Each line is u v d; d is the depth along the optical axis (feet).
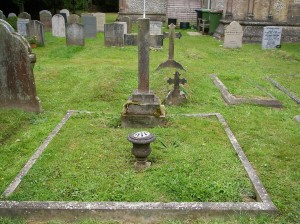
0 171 16.33
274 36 55.77
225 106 26.35
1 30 22.43
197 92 29.45
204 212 12.96
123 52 49.42
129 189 14.49
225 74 35.91
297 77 37.06
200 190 14.17
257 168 16.69
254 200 13.98
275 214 13.03
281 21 64.03
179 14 98.07
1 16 67.10
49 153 17.52
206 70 39.40
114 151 17.99
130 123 21.39
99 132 20.40
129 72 35.68
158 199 13.79
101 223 12.76
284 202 13.93
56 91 30.17
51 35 66.69
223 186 14.56
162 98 27.55
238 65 43.34
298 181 15.53
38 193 14.14
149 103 21.45
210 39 67.15
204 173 15.69
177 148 18.38
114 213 12.96
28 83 23.48
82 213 12.98
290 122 23.12
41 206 13.03
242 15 64.08
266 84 33.58
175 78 25.80
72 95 28.81
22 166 16.66
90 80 32.89
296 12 63.52
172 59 36.01
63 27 64.69
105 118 22.84
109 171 16.01
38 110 24.11
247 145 19.29
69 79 33.58
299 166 16.90
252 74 38.06
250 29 63.72
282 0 63.00
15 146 18.83
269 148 18.95
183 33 76.95
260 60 46.93
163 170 15.94
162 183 14.84
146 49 20.97
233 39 55.88
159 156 17.48
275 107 26.68
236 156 17.58
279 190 14.76
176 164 16.52
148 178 15.31
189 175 15.51
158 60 44.11
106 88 29.58
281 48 56.90
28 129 21.47
